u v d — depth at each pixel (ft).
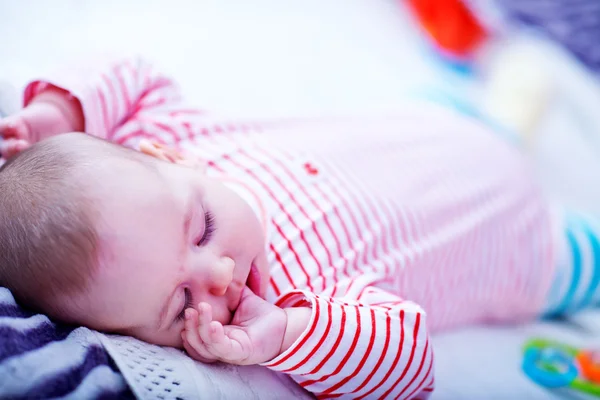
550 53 6.39
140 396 2.26
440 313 3.98
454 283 4.00
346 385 2.85
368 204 3.60
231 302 2.76
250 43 5.94
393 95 5.79
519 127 5.62
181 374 2.46
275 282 3.12
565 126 5.99
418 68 6.37
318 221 3.33
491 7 6.81
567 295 4.46
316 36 6.32
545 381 3.67
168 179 2.69
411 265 3.63
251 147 3.69
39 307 2.51
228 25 6.07
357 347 2.77
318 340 2.73
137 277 2.41
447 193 4.11
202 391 2.45
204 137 3.80
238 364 2.73
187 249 2.58
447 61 6.65
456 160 4.37
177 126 3.76
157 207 2.52
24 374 2.12
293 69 5.81
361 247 3.40
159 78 3.94
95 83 3.58
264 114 4.19
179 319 2.62
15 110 3.68
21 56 4.76
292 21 6.40
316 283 3.17
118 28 5.53
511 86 5.83
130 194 2.48
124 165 2.60
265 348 2.69
